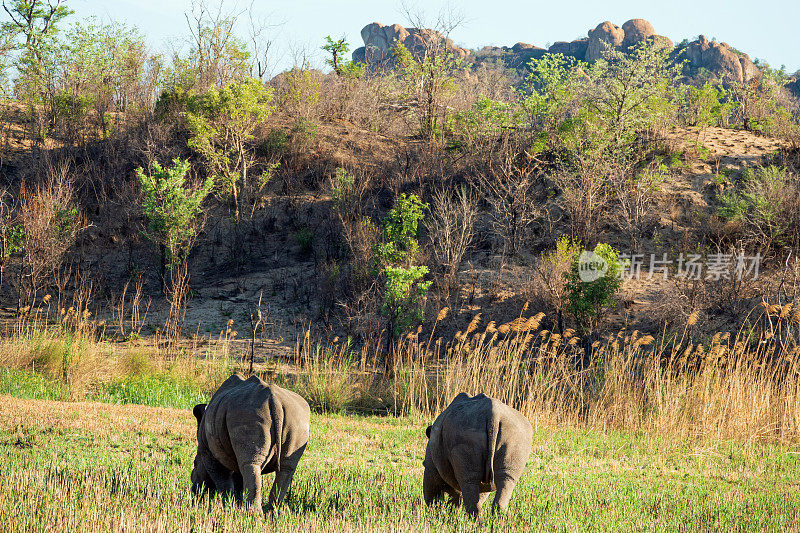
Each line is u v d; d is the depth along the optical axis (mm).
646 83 77500
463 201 65000
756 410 32344
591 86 78875
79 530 13219
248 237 75750
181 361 46062
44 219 63375
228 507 14922
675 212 66062
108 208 77875
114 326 58375
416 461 25922
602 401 35969
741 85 106125
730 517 18484
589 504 19422
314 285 65500
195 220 73125
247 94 77312
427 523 14961
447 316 56312
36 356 41188
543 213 69375
